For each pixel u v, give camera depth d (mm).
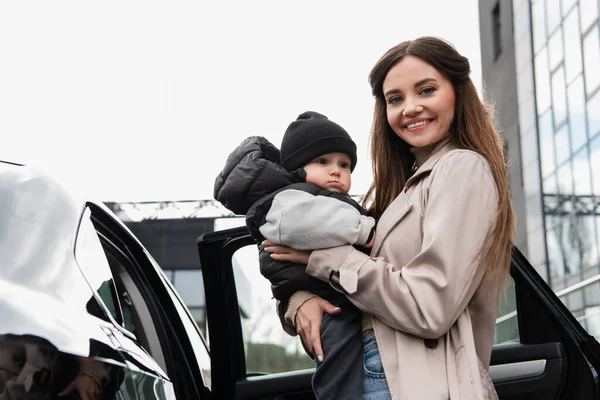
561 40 22062
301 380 2816
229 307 2918
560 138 22359
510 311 2889
